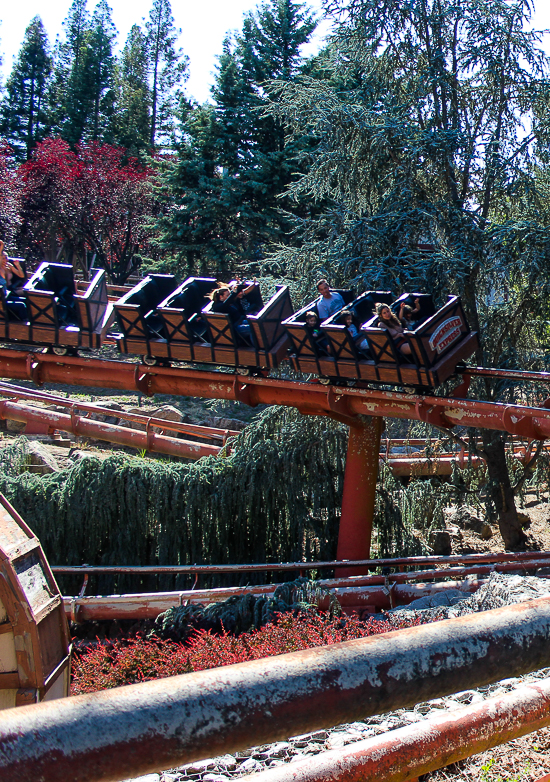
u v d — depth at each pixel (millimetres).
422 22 19875
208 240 41000
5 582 7238
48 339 14961
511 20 19344
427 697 1019
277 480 18828
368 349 13555
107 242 57938
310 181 21281
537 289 18750
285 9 42031
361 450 16719
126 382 15109
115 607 14070
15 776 751
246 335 14055
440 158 19266
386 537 19109
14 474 22141
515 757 5113
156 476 18391
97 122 68188
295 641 9023
